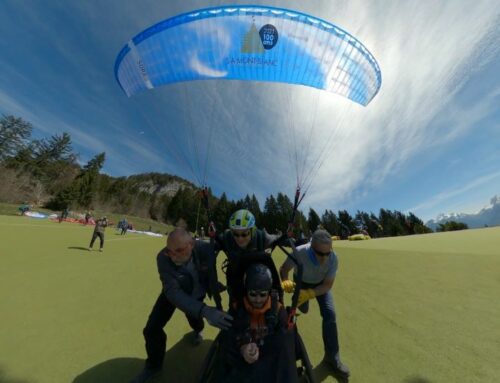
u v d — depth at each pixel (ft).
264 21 12.84
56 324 11.68
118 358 9.36
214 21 12.74
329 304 9.21
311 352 9.82
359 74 14.49
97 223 33.55
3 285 16.47
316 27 12.92
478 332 11.10
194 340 10.02
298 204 8.57
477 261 23.38
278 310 6.87
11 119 187.11
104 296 15.24
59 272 20.26
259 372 5.79
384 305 14.19
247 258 7.18
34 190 176.96
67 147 226.58
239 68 13.33
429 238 50.55
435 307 13.78
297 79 13.44
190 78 13.66
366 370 8.79
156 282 18.22
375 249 33.55
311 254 9.15
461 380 8.26
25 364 8.88
